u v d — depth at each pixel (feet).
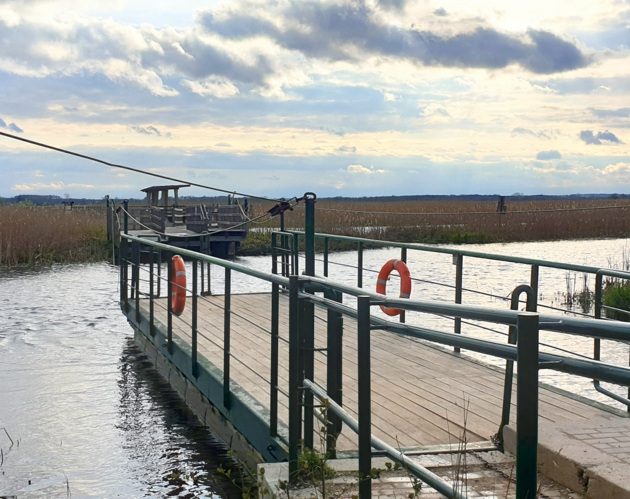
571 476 12.32
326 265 35.47
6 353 37.19
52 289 59.52
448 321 43.52
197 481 20.59
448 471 13.88
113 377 32.48
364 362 10.50
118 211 81.10
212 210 88.12
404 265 28.43
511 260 22.48
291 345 13.61
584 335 6.96
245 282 63.98
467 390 20.12
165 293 55.26
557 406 18.03
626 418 15.51
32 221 85.56
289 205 26.86
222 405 20.99
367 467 10.57
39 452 23.09
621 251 89.15
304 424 14.55
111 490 20.18
